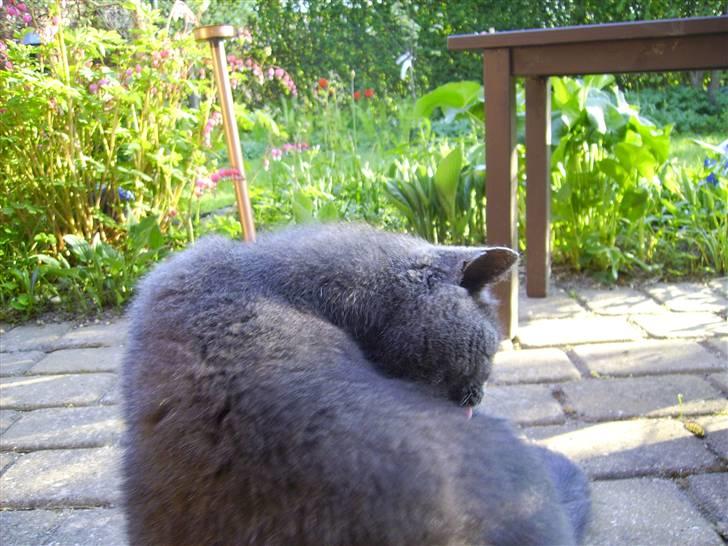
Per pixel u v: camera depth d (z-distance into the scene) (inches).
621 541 29.8
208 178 69.2
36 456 39.6
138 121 72.7
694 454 35.8
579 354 49.0
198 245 21.4
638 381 44.4
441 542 15.5
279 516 15.7
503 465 17.1
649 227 70.2
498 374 46.3
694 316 55.4
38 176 68.7
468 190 72.0
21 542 32.3
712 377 44.5
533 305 60.0
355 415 16.1
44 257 63.5
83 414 44.3
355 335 19.6
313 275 19.8
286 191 83.7
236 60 75.8
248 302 18.4
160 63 68.8
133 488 18.5
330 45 150.1
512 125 51.2
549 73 49.2
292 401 16.2
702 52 44.6
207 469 16.5
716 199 69.6
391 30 147.6
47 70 75.6
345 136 115.1
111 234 72.8
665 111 131.0
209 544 16.5
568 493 26.9
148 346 18.6
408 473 15.5
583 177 67.2
